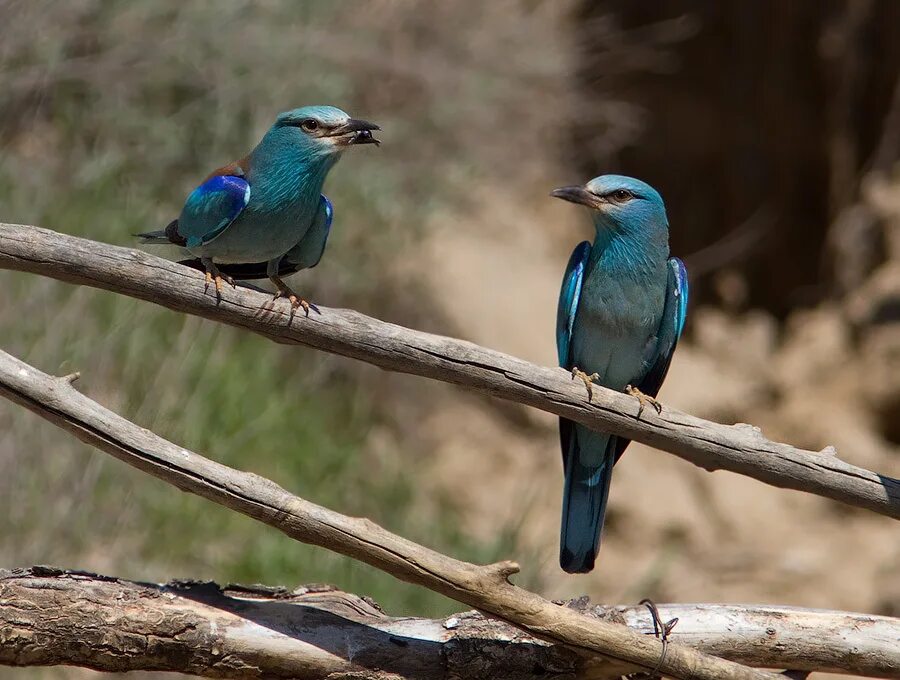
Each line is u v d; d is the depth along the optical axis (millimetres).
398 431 15094
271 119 14227
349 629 5957
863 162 18719
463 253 16938
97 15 13789
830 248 18594
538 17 17812
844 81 18609
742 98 18844
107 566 11188
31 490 11320
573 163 18438
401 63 15680
